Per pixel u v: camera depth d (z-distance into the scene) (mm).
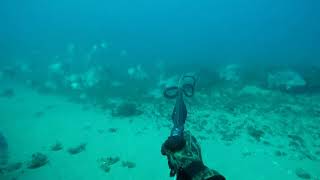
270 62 24812
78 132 9250
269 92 13305
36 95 14969
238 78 15945
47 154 7621
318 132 8539
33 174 6527
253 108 11031
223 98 12625
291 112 10430
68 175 6438
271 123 9297
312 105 11352
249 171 6305
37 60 26875
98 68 18953
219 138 8195
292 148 7461
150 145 7934
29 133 9359
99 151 7660
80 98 13938
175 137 1527
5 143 8242
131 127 9445
